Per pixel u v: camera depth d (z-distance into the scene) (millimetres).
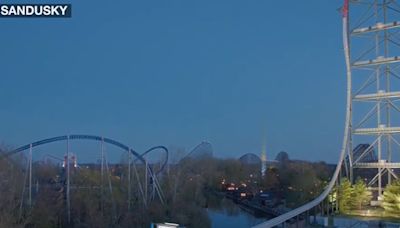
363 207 91375
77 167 122312
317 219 82500
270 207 125875
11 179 78188
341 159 96250
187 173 134250
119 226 75938
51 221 71500
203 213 92875
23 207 73438
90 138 88375
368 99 95312
